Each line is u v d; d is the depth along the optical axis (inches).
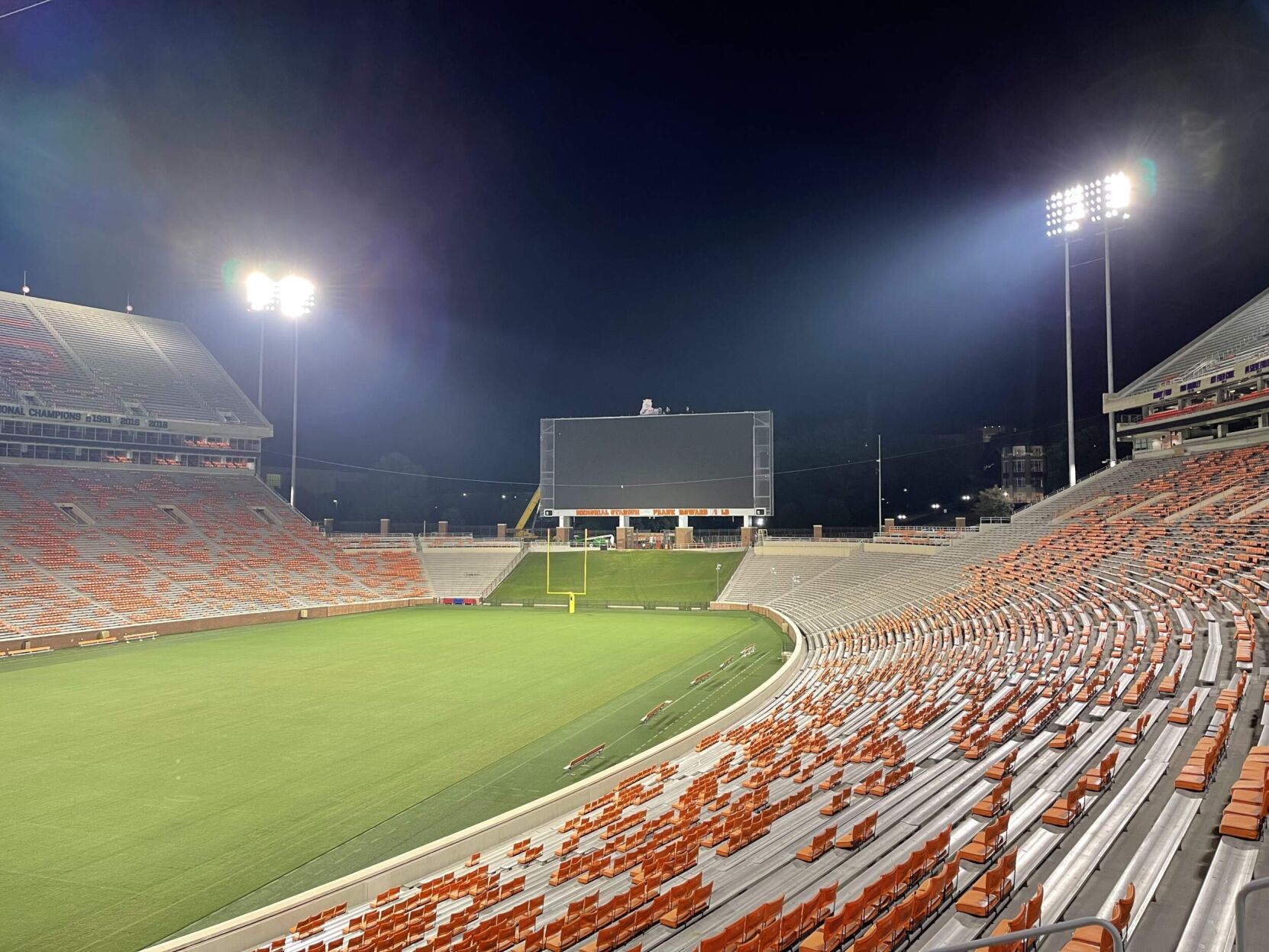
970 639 1408.7
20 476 2447.1
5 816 815.1
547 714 1241.4
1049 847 540.4
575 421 3014.3
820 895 486.3
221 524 2738.7
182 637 2006.6
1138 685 863.7
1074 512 1956.2
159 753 1027.3
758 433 2893.7
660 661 1685.5
